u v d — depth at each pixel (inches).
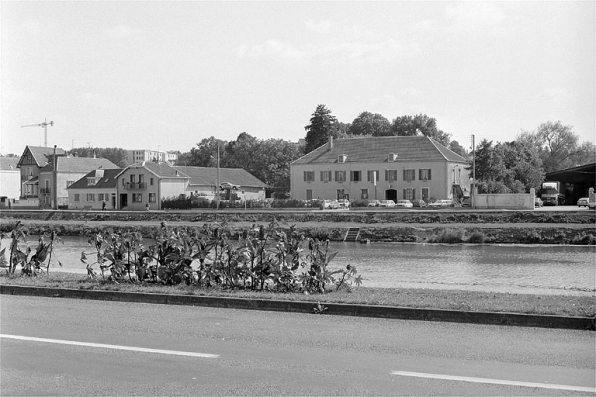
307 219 2425.0
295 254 625.0
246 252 643.5
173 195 3892.7
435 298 567.2
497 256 1485.0
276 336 437.7
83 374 336.2
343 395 300.7
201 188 4131.4
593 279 1016.2
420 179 3590.1
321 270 618.2
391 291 623.2
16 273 783.1
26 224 2554.1
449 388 312.2
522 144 4224.9
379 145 3811.5
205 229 674.2
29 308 560.7
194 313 535.5
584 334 450.0
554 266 1248.2
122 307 568.4
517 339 430.9
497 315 489.1
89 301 604.4
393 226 2114.9
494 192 3518.7
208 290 618.2
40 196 4537.4
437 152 3587.6
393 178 3656.5
